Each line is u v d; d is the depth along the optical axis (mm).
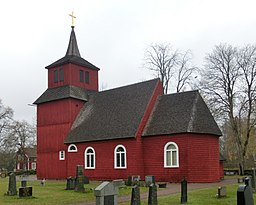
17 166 86312
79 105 40656
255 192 21609
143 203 17547
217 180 31953
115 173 33656
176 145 30906
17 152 81250
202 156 30906
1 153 81188
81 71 42562
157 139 32219
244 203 8492
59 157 39438
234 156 56594
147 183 26891
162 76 50188
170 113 33031
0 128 67688
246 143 45406
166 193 22109
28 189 20688
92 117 38531
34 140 77500
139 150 32688
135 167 32188
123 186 25297
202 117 32094
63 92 40281
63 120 39781
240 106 45125
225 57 44938
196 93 33312
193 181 29938
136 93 37094
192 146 30469
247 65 44000
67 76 41281
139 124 33031
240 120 46688
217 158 32562
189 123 30672
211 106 45250
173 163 31078
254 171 22766
